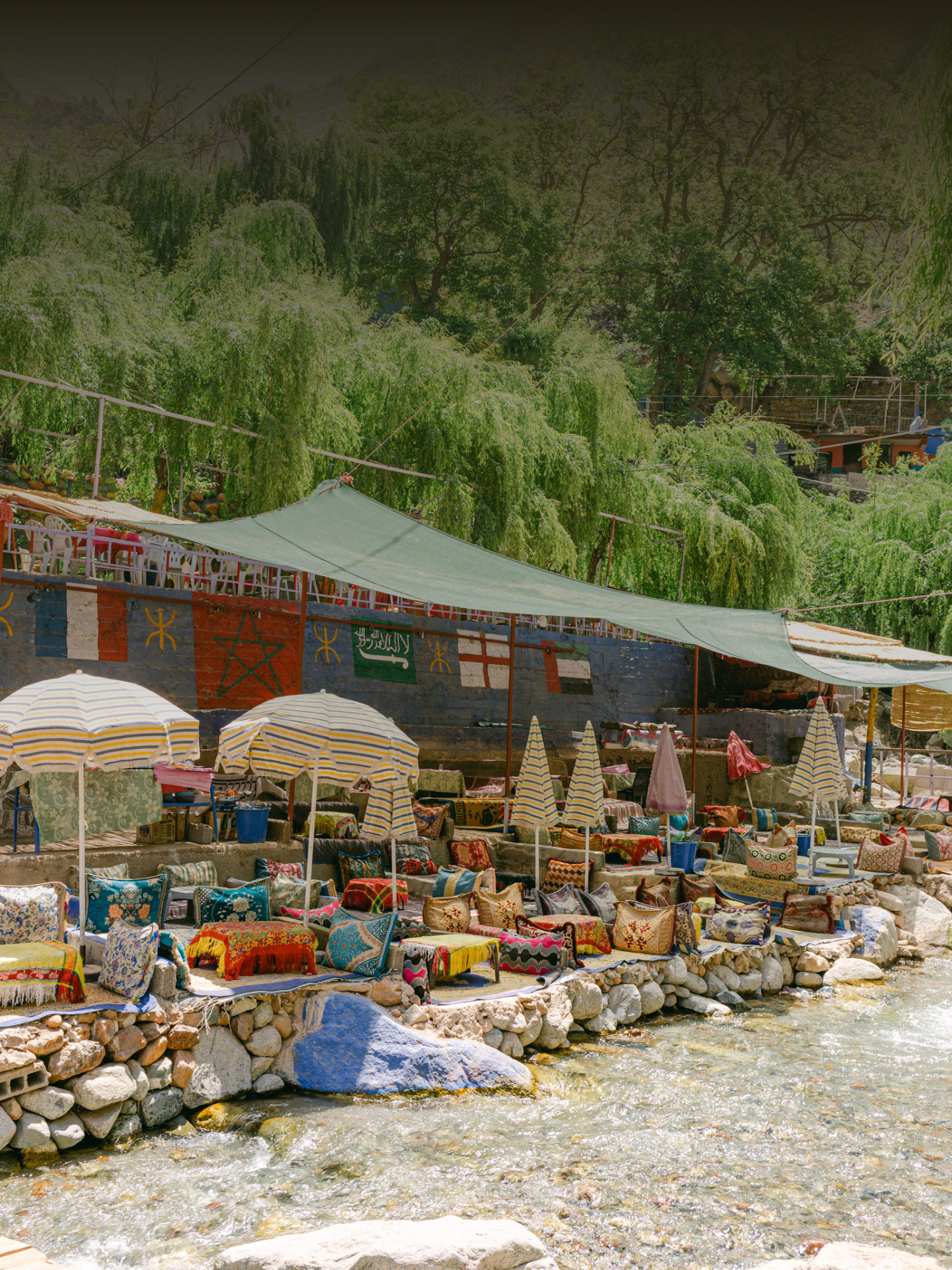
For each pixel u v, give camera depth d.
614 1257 5.28
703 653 24.48
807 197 48.03
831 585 31.94
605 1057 8.87
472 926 10.00
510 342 33.59
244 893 8.69
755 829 17.75
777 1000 11.35
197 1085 7.06
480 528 18.75
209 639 14.64
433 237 42.88
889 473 40.16
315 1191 5.91
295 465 15.62
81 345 15.55
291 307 15.73
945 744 31.95
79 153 25.27
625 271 46.62
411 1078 7.64
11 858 8.86
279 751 8.52
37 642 12.76
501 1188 6.07
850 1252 4.77
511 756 18.89
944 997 11.84
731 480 26.47
